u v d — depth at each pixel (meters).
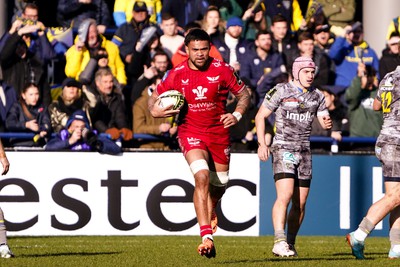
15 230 41.81
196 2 49.16
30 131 43.47
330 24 50.09
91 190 42.19
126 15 47.59
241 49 46.16
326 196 43.34
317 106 30.09
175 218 42.47
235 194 42.66
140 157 42.34
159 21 49.62
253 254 31.09
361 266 25.67
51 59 45.50
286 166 29.86
